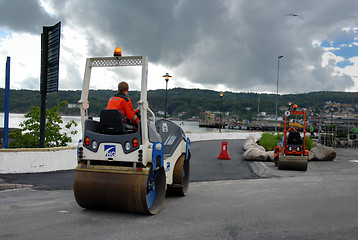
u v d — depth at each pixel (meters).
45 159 10.92
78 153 6.06
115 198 5.76
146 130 5.87
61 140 20.08
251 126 136.88
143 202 5.69
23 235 4.72
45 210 6.16
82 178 5.90
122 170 5.81
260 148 21.38
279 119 176.12
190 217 5.93
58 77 11.53
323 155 19.48
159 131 7.29
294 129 15.24
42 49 12.05
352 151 29.30
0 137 20.27
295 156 14.20
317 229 5.35
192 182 10.45
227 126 170.00
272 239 4.84
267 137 26.61
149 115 6.70
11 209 6.18
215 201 7.34
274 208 6.71
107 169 5.89
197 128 137.38
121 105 6.18
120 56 6.16
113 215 5.93
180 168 7.59
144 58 6.09
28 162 10.55
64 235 4.77
